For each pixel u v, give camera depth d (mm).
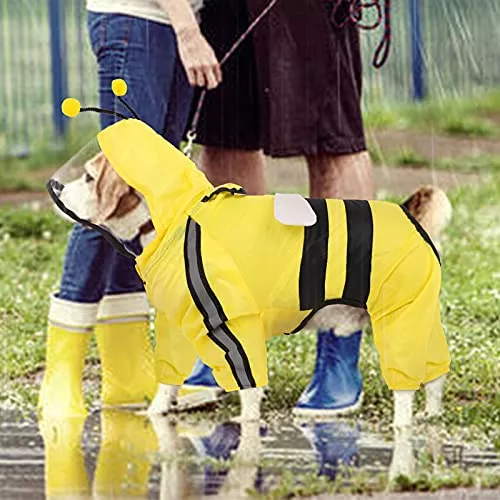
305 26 10195
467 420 9352
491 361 10742
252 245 8617
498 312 12250
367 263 8703
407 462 8438
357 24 10273
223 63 10328
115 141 9078
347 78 10320
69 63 23812
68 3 23656
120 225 9305
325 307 9172
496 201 18234
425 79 14445
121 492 7910
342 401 9797
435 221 9789
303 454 8680
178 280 8609
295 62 10258
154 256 8789
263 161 10625
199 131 10422
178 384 9430
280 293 8617
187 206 8797
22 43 25641
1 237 16266
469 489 7871
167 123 9969
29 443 9047
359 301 8805
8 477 8234
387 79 13672
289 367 10859
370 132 11477
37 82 26641
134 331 10188
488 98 22125
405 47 13875
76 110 9188
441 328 9258
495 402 9773
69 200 9273
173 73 9875
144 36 9711
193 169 9039
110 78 9781
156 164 8977
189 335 8680
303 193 10922
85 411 9898
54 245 15391
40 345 11539
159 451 8820
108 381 10164
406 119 17844
